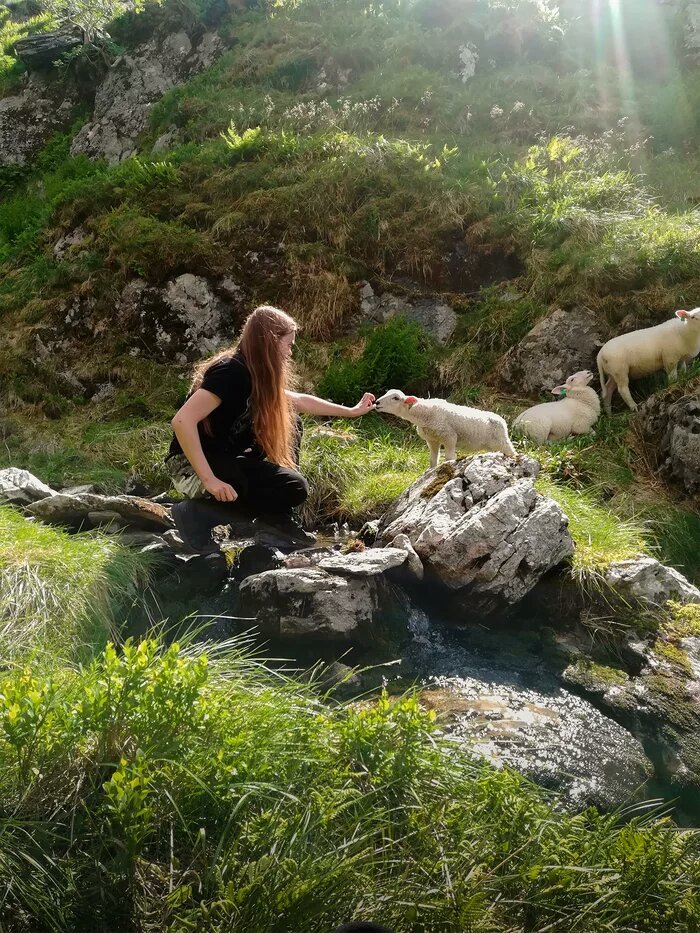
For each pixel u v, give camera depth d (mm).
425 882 2082
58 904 1919
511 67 10984
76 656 3316
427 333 7395
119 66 13234
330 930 1899
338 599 3600
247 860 2061
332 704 3172
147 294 8055
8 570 3547
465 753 2619
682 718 3281
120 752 2197
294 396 4379
